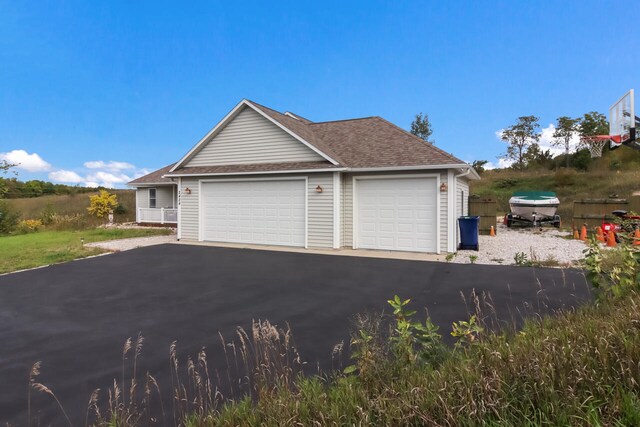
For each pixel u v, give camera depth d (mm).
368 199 12445
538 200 18484
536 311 5297
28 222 21297
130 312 6074
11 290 7574
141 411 3127
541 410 2125
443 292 6789
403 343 3012
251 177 13781
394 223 12102
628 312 3223
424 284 7461
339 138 14984
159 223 22500
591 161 33781
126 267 9750
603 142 15141
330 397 2738
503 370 2518
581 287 6625
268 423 2438
